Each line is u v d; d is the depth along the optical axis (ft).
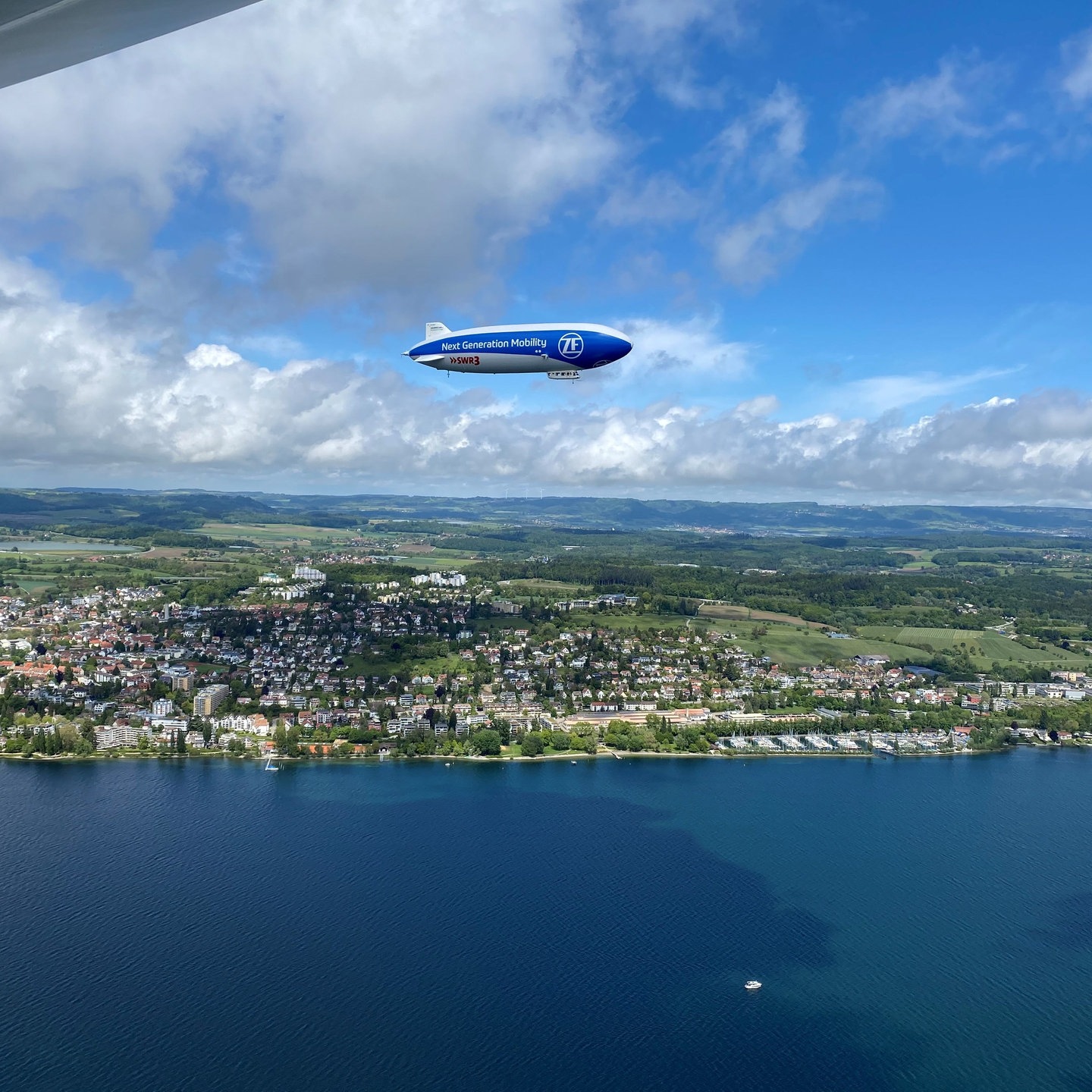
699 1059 463.83
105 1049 458.91
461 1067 452.76
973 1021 498.69
